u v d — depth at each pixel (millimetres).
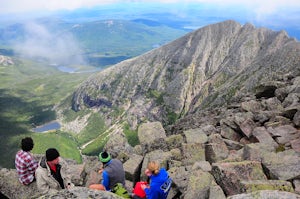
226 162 16078
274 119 23281
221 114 33000
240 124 23859
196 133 23344
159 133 27734
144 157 20891
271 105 28109
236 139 23469
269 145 18484
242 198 8500
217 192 13297
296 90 29609
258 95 36656
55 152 13008
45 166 13391
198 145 20578
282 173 13992
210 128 25250
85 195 8594
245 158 17250
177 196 15648
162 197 13016
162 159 19750
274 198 8266
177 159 20250
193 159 19516
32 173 14594
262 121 23859
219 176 14359
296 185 12984
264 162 15258
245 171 14383
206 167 16859
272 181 13125
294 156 15359
